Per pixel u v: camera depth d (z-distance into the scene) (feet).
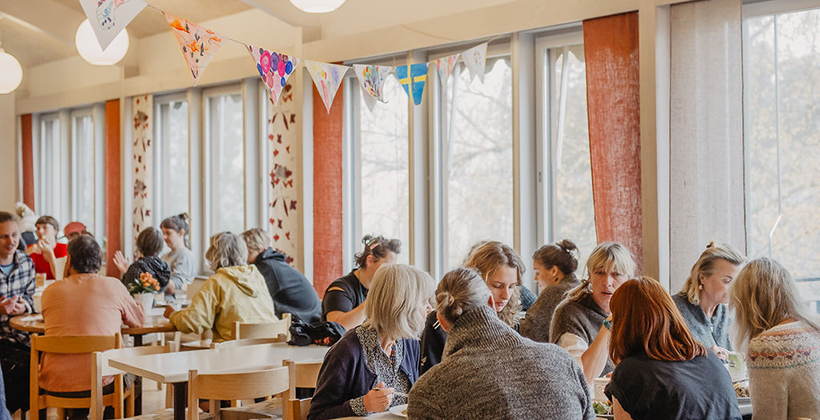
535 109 17.69
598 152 15.80
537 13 16.58
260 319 16.25
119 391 13.44
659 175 14.61
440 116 19.47
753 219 14.70
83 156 31.78
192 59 13.15
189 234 25.76
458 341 7.64
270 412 12.32
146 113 27.12
